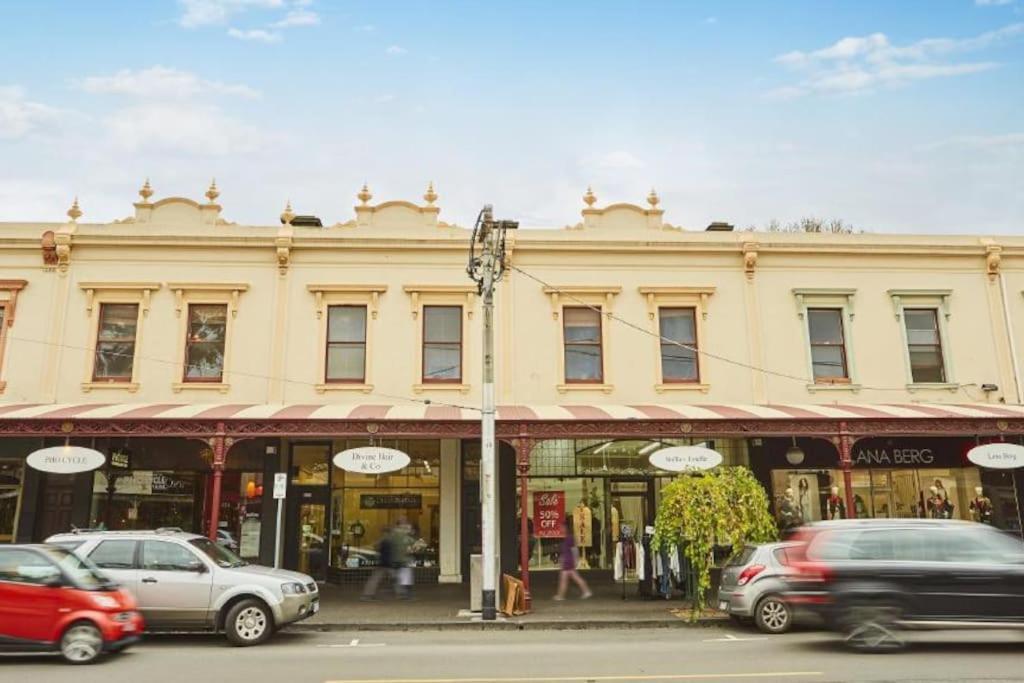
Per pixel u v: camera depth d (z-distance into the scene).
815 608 10.34
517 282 19.23
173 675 9.09
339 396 18.44
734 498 14.34
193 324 18.75
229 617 11.50
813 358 19.42
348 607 15.41
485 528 14.30
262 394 18.28
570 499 19.23
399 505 19.11
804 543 10.77
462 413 16.50
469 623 13.61
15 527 17.61
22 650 9.84
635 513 19.30
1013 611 10.01
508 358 18.80
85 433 15.07
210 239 18.88
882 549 10.40
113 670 9.42
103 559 11.62
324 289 18.83
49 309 18.36
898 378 19.27
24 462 17.94
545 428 15.56
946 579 10.14
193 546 11.91
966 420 15.98
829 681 8.39
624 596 16.58
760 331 19.25
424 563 18.77
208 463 18.75
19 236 18.64
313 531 18.94
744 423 15.84
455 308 19.19
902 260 19.92
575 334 19.25
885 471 19.31
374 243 19.11
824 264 19.80
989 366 19.45
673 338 19.39
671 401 18.80
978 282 19.92
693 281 19.52
